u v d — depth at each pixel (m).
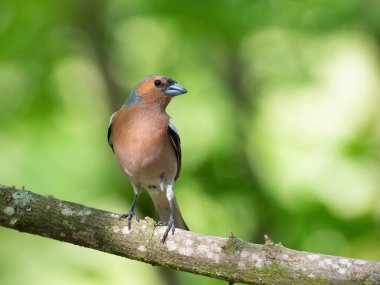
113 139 9.38
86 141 14.78
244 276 7.15
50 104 14.02
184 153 13.70
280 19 12.90
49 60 13.82
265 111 14.69
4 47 13.43
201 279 13.87
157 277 13.90
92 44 14.17
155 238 7.41
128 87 14.51
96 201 13.68
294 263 7.03
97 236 7.46
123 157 9.25
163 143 9.16
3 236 14.05
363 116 14.25
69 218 7.47
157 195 9.86
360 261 6.95
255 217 13.19
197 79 14.53
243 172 13.38
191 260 7.31
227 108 14.36
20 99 13.87
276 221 13.07
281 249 7.12
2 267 13.56
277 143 14.23
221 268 7.21
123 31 14.27
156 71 14.41
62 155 14.64
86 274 13.98
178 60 14.15
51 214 7.45
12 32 13.48
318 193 13.04
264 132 14.44
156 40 14.46
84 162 14.61
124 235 7.45
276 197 13.21
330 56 13.93
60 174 14.45
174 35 13.78
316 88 14.04
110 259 14.34
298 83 14.04
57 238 7.52
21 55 13.61
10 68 13.73
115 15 13.90
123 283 14.14
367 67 14.76
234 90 14.29
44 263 13.99
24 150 14.54
